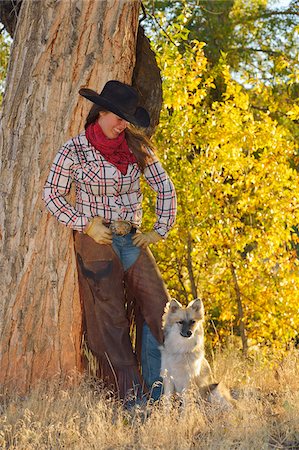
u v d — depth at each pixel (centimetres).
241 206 1140
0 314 808
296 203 1150
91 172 716
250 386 820
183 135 1113
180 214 1107
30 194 809
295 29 1297
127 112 694
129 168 730
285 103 1969
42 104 811
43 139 809
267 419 681
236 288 1166
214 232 1145
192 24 2373
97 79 816
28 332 805
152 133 1002
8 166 819
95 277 739
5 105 837
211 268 1192
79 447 606
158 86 992
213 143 1127
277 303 1142
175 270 1207
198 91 1145
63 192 726
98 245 735
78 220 720
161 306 756
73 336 811
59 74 812
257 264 1159
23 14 841
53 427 649
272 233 1145
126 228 734
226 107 1148
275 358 1045
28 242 806
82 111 812
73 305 810
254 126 1157
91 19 812
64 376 802
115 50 821
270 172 1147
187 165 1112
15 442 625
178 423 661
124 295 759
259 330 1168
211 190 1124
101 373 759
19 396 780
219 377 905
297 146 1218
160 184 757
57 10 812
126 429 661
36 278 806
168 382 754
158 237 759
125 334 754
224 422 669
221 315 1185
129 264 750
